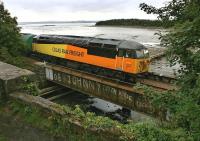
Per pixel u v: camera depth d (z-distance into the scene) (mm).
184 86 6094
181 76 6383
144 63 27297
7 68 5730
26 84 5465
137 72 26453
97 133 4168
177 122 5594
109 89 24250
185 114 5074
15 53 32719
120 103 23203
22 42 35219
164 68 32094
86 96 31891
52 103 4859
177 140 4477
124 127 4215
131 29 143000
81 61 31516
